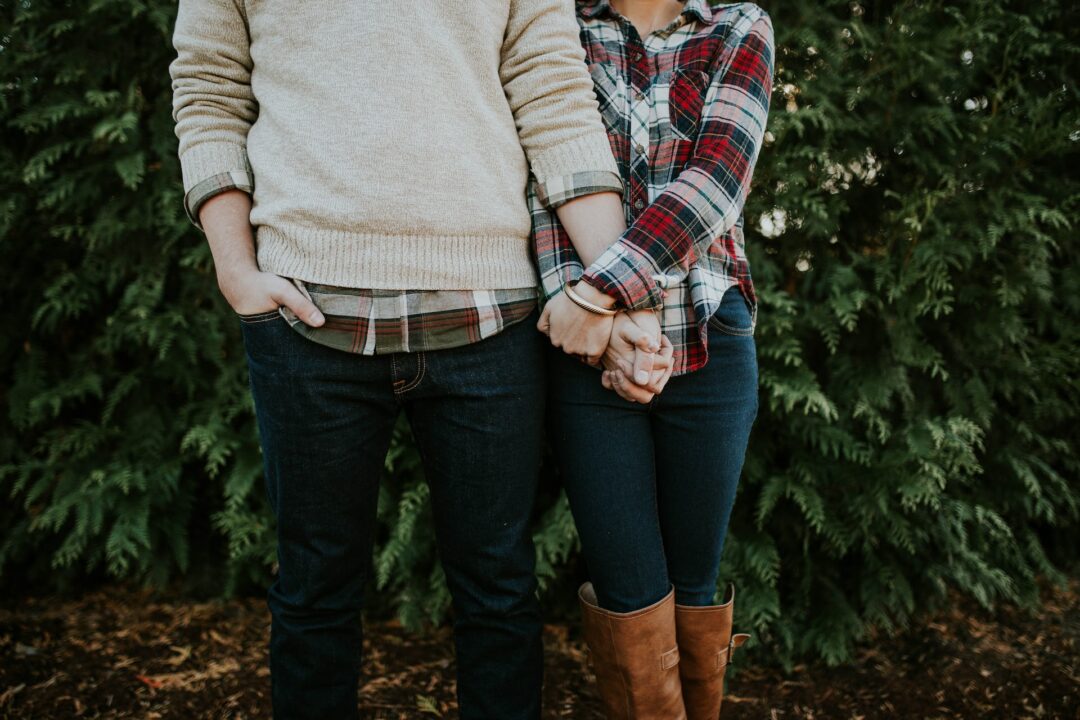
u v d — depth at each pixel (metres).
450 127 0.91
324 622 1.04
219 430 1.77
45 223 1.80
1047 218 1.63
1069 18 1.76
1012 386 1.85
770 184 1.65
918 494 1.61
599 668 1.08
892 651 1.74
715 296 1.00
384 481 1.80
